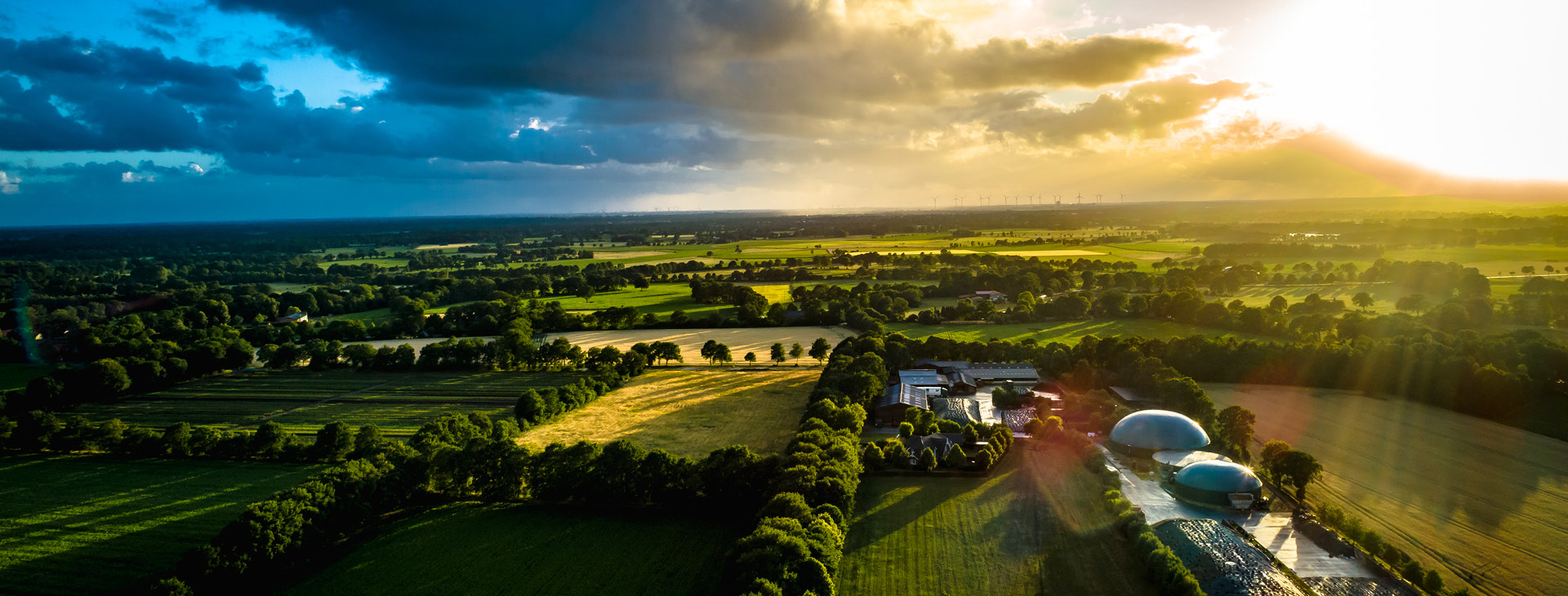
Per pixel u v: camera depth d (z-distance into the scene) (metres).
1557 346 147.62
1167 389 135.50
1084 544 85.81
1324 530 85.88
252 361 198.62
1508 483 101.00
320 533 83.94
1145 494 101.00
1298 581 75.31
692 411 145.25
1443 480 102.38
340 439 115.88
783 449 120.44
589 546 86.69
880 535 88.69
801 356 198.38
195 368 178.50
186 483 107.12
